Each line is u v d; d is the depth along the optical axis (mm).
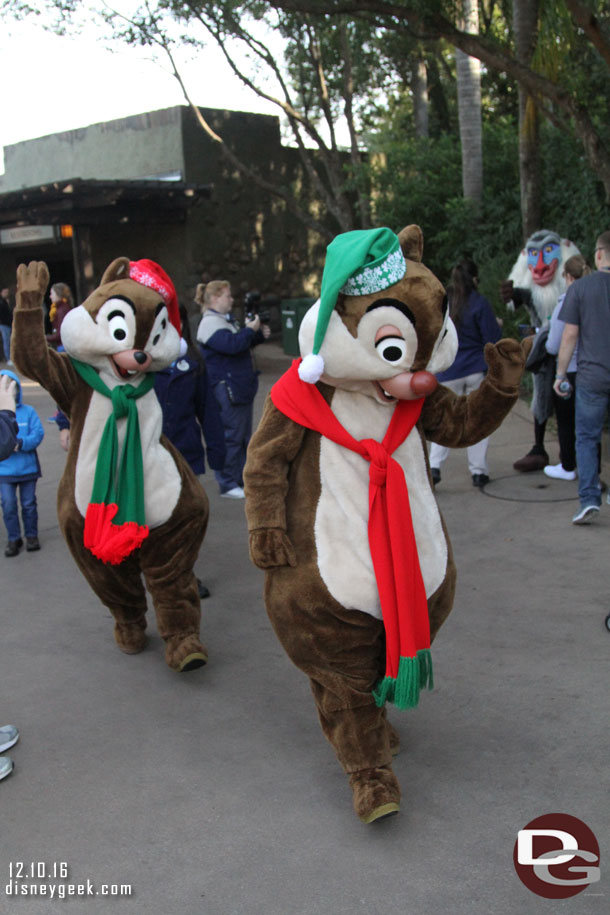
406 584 3104
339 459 3184
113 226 18766
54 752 3846
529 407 10516
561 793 3342
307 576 3141
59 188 15883
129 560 4500
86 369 4270
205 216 18969
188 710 4176
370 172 16266
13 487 6617
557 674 4258
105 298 4152
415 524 3248
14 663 4781
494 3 15289
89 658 4805
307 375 3016
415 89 18656
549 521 6527
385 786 3182
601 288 5930
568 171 12320
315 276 21516
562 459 7516
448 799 3348
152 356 4262
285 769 3643
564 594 5211
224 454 5684
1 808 3451
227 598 5555
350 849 3104
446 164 15398
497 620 4918
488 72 19531
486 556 5938
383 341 3025
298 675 4496
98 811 3404
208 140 18891
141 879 3006
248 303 7598
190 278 18812
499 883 2885
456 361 7223
